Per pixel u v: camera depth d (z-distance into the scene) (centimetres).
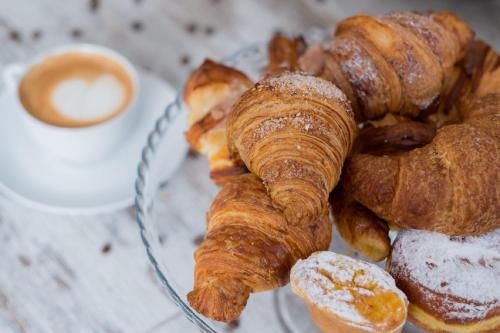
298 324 52
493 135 46
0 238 60
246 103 48
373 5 74
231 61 60
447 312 45
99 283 58
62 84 65
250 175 48
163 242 54
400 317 44
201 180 58
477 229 46
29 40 72
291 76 48
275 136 46
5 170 62
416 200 46
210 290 45
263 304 52
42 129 61
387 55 51
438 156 46
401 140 50
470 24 72
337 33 54
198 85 54
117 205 61
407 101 52
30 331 56
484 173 45
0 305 57
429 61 51
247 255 46
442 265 46
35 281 58
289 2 74
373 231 47
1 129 64
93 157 63
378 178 47
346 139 48
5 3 74
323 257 45
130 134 65
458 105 53
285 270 46
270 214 46
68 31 73
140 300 57
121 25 73
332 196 50
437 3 73
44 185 62
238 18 74
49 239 60
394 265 47
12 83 66
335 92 48
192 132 53
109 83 65
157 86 67
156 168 56
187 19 74
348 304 44
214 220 48
